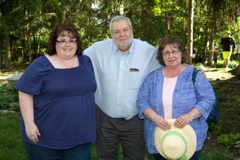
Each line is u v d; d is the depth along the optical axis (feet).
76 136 7.63
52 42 7.55
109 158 10.00
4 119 18.67
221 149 12.75
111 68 9.09
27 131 7.31
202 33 70.28
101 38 53.06
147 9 46.16
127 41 8.66
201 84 7.67
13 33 59.82
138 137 9.64
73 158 7.91
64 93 7.36
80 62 7.87
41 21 56.49
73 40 7.46
